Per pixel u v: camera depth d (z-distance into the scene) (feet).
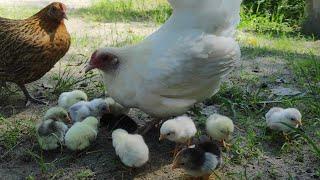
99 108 3.04
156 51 2.63
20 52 3.18
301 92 3.67
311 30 5.65
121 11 6.46
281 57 4.61
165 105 2.70
